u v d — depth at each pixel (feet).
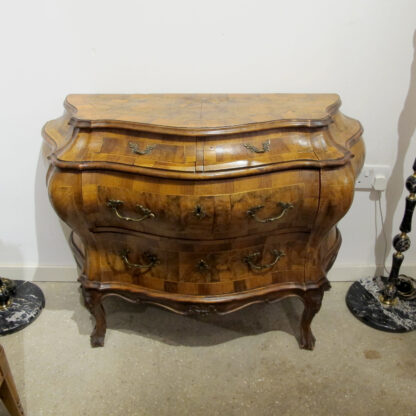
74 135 3.50
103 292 4.12
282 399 4.09
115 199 3.45
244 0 4.04
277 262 3.92
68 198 3.47
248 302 4.01
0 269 5.56
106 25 4.17
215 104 3.96
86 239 3.85
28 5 4.04
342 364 4.45
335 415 3.93
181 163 3.28
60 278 5.61
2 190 5.03
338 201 3.43
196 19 4.14
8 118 4.60
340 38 4.24
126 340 4.75
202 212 3.34
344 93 4.53
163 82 4.47
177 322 5.01
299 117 3.49
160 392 4.16
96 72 4.40
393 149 4.79
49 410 3.97
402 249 4.79
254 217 3.39
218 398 4.10
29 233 5.35
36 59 4.30
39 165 4.89
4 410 3.98
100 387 4.20
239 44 4.27
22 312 5.02
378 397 4.10
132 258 3.92
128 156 3.38
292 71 4.42
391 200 5.10
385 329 4.85
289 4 4.07
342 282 5.60
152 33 4.21
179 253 3.74
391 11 4.10
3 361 3.40
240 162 3.30
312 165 3.33
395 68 4.37
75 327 4.93
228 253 3.74
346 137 3.74
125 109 3.77
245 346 4.67
